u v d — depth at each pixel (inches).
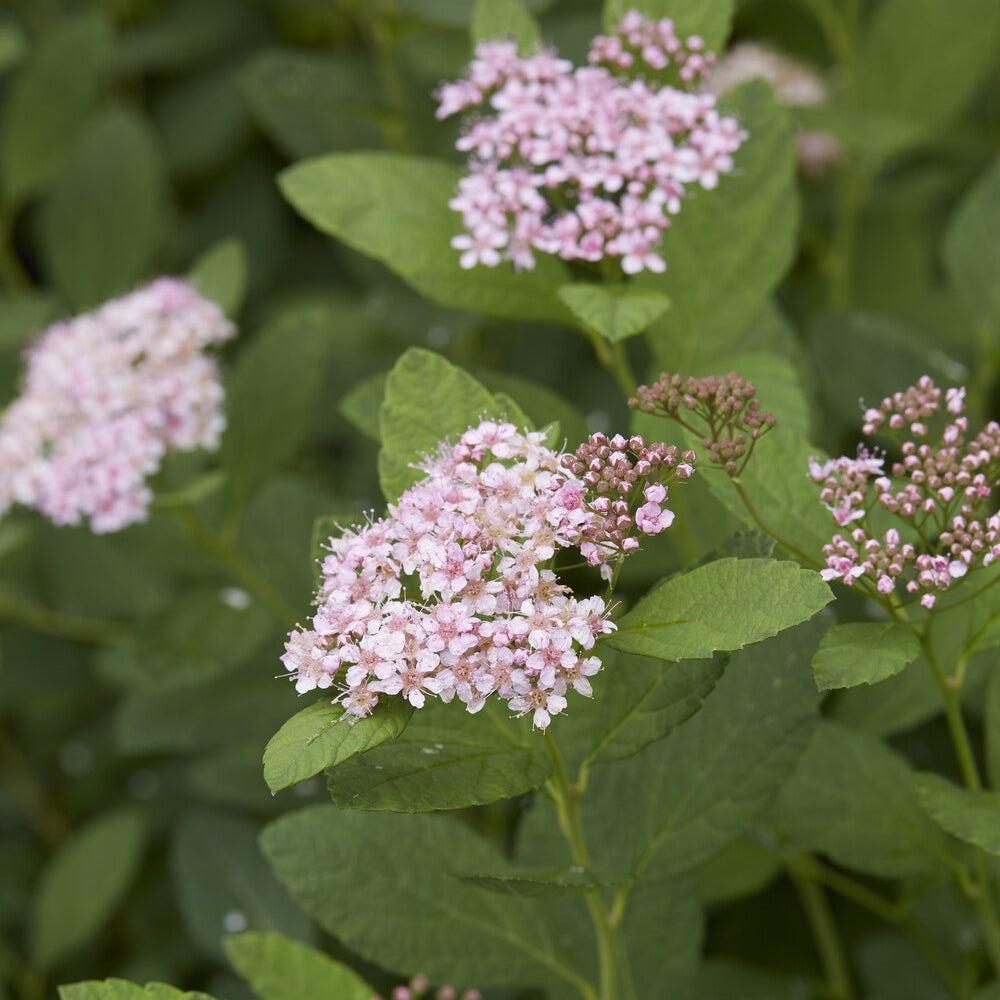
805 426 33.1
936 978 35.2
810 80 46.9
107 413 36.2
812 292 45.9
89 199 47.6
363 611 30.6
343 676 30.8
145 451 36.1
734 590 30.5
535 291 33.9
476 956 33.0
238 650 36.8
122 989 31.1
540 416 34.6
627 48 34.4
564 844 33.2
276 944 32.6
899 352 36.4
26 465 36.6
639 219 33.2
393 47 42.5
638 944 33.6
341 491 46.6
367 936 32.9
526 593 30.6
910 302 45.3
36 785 47.0
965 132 47.6
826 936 35.5
